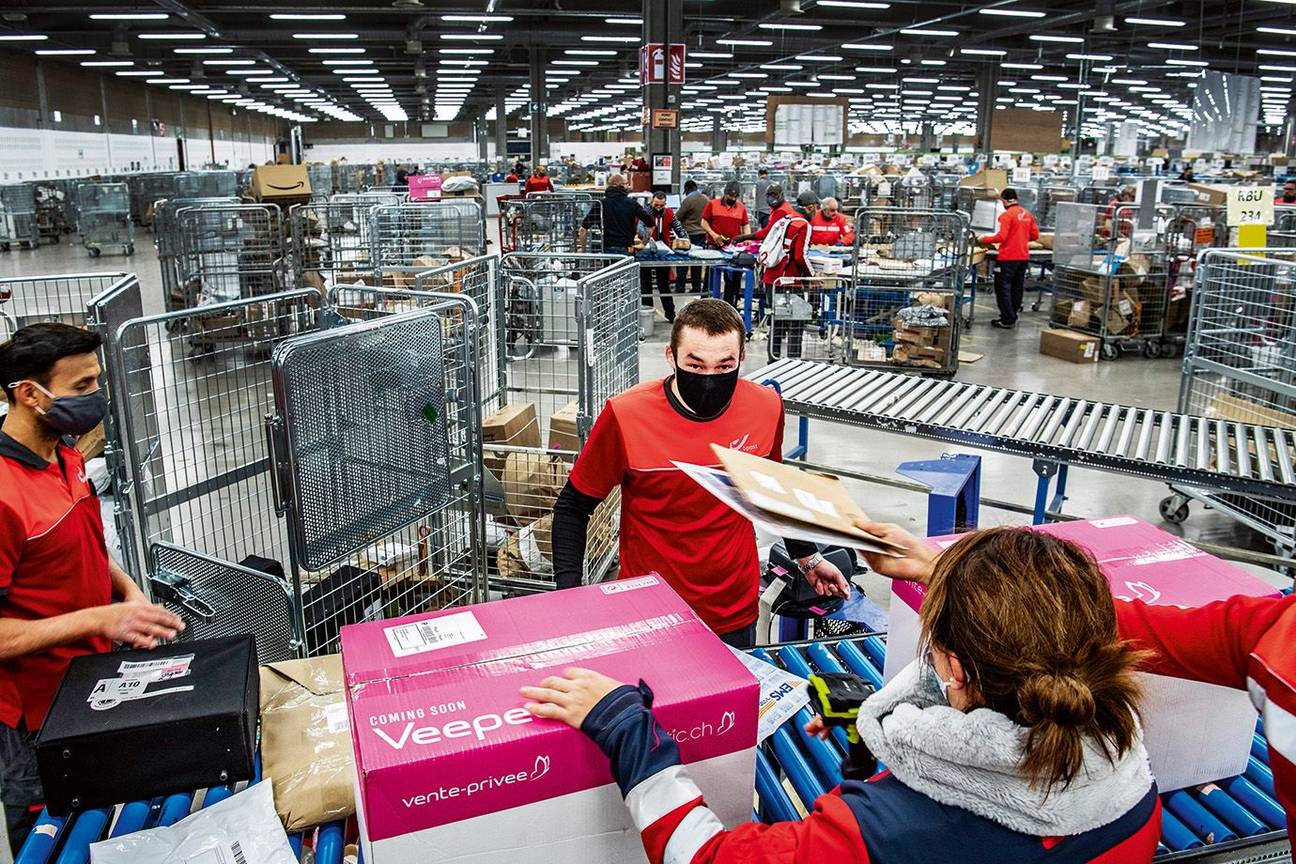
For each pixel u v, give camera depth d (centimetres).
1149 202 877
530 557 378
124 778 144
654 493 210
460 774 96
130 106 3008
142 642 199
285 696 175
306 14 1892
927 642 99
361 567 291
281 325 498
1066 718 85
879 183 1650
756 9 2327
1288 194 1362
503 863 102
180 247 827
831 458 604
